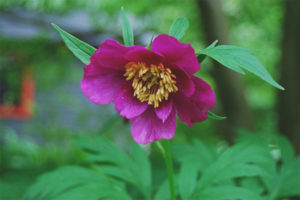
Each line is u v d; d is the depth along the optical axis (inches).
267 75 49.7
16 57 346.6
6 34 332.8
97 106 417.4
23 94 415.2
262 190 85.9
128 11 364.5
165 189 87.7
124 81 58.0
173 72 54.3
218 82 239.6
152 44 50.7
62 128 403.5
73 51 54.8
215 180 79.4
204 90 53.2
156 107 56.4
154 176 117.9
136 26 356.8
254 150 83.0
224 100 240.5
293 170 92.7
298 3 202.5
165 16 404.5
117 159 90.2
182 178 83.7
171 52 51.6
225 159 82.5
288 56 207.2
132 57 53.9
